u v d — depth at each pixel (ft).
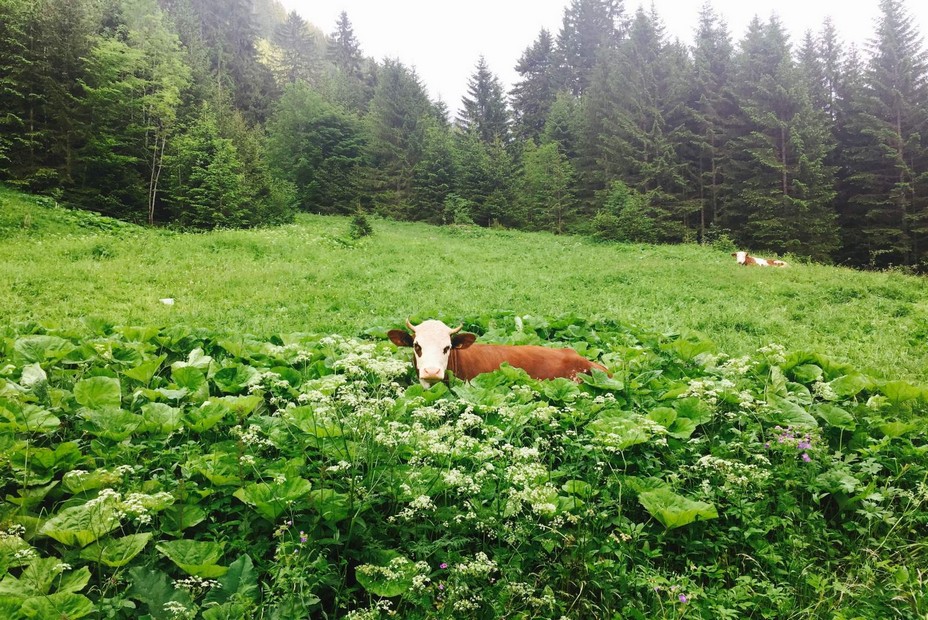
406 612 8.55
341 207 137.28
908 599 8.91
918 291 44.86
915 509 11.32
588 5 231.71
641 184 122.52
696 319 35.70
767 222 106.63
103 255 49.83
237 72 212.84
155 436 12.80
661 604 8.87
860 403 17.65
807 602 9.20
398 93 158.51
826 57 133.49
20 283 36.19
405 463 11.78
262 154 132.57
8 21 78.07
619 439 11.85
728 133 119.75
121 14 110.01
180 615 7.70
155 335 20.97
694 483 12.24
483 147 139.85
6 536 8.44
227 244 59.31
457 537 9.64
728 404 15.20
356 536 9.87
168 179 86.38
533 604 8.55
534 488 10.00
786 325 34.37
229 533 9.91
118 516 8.89
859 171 112.06
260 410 15.19
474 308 38.11
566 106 167.12
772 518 10.74
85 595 8.32
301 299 39.19
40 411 12.60
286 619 7.80
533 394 15.97
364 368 14.56
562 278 52.90
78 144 82.64
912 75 107.86
